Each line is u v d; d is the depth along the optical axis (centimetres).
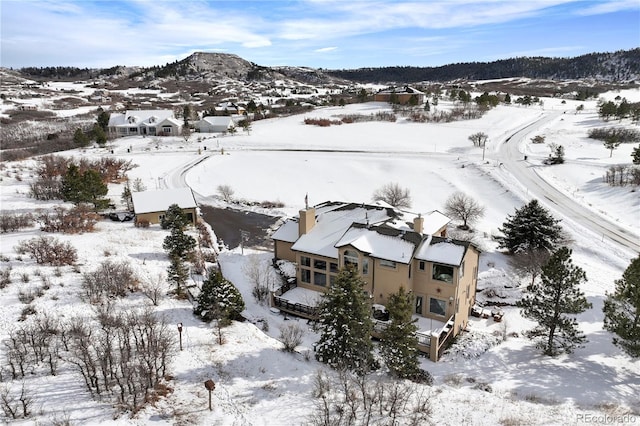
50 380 2278
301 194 7744
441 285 3397
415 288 3531
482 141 10781
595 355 3108
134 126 13112
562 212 6419
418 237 3534
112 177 8400
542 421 2244
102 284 3381
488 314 3750
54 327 2770
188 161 9812
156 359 2398
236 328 3142
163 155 10388
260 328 3388
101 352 2419
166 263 4262
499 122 13338
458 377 2816
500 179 7925
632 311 3002
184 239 4306
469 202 6175
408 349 2672
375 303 3628
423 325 3419
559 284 2944
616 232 5691
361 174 8688
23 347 2506
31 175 8156
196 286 3847
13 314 2958
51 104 18550
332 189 7969
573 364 2984
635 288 2769
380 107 16475
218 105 19888
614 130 11006
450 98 18500
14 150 10669
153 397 2211
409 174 8562
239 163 9588
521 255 4566
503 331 3516
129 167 9194
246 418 2142
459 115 14262
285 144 11356
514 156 9550
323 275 3956
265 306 3844
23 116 15400
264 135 12538
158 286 3566
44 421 1962
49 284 3447
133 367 2291
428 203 7206
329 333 2744
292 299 3884
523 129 12381
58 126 14275
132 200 5906
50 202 6519
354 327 2691
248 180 8488
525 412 2333
